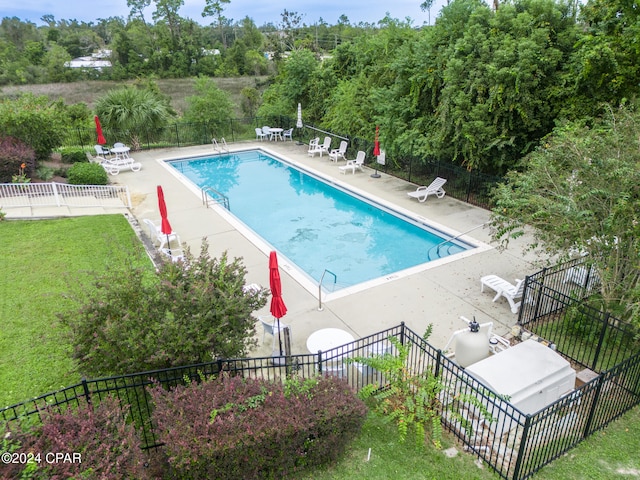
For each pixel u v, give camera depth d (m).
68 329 7.41
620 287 8.03
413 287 10.40
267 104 32.34
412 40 18.73
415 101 16.55
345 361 6.64
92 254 11.88
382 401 6.73
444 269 11.23
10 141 17.12
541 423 6.09
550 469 5.76
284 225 15.37
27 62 61.72
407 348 6.78
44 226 13.66
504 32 14.28
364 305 9.70
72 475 4.43
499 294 9.59
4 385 7.21
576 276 9.67
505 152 14.91
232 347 6.82
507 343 8.32
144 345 6.34
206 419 5.31
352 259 12.89
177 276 7.18
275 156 23.17
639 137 7.81
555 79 13.92
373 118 19.02
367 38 24.36
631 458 5.93
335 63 26.20
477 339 7.32
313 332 8.78
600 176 7.71
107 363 6.35
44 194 15.19
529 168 10.33
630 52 11.91
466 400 5.86
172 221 14.63
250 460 5.22
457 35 15.73
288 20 60.50
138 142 24.34
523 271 11.05
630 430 6.43
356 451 6.03
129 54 60.94
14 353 7.99
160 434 5.37
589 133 8.63
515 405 6.24
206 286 6.94
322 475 5.64
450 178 16.67
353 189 17.61
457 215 14.84
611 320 8.21
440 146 15.84
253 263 11.73
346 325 9.00
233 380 5.91
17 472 4.36
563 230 7.93
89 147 23.39
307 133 25.75
